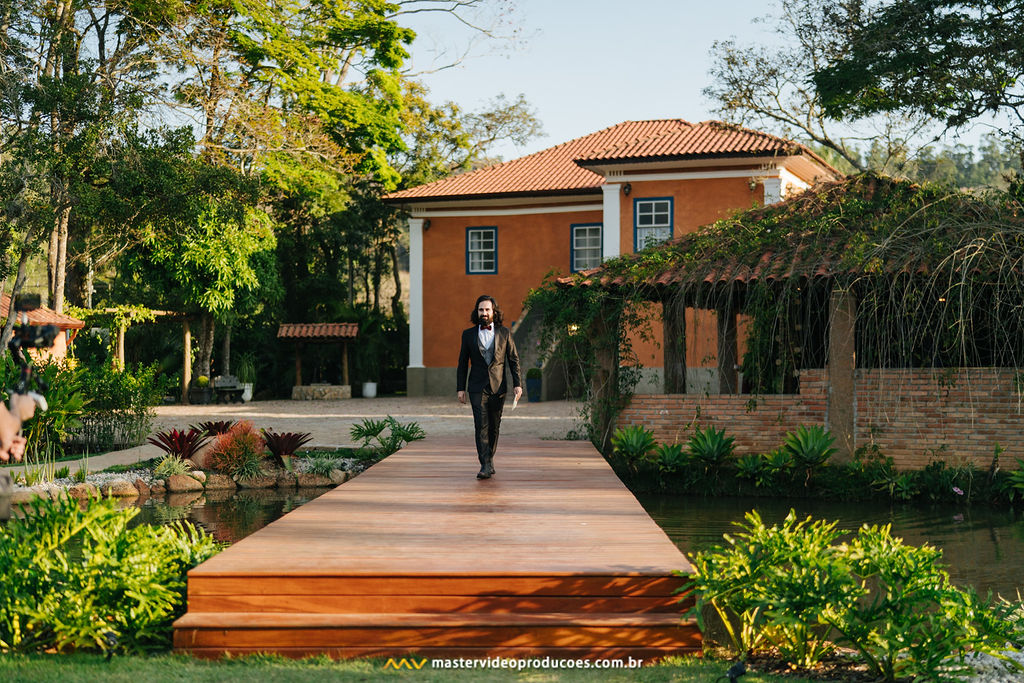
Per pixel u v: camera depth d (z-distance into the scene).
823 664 5.01
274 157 28.56
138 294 31.28
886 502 12.10
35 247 17.89
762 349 13.38
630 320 14.24
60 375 15.79
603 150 23.92
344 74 33.22
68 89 18.17
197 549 5.80
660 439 13.94
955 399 12.40
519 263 27.64
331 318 33.03
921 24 18.19
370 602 5.07
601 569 5.15
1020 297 11.55
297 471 13.73
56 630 4.80
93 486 12.30
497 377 9.30
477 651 4.85
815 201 15.09
